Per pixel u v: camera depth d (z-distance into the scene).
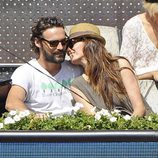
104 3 15.39
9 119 9.36
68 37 12.23
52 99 12.22
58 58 12.15
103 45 12.01
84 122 9.24
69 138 7.88
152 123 9.31
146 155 7.90
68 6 15.41
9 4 15.43
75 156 7.91
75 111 9.84
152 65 13.40
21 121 9.38
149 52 13.45
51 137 7.88
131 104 11.68
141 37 13.49
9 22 15.45
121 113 11.55
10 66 14.70
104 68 11.73
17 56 14.46
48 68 12.29
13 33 15.43
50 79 12.24
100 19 15.41
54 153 7.91
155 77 12.96
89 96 11.63
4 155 7.91
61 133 7.88
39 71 11.97
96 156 7.91
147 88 12.73
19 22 15.44
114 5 15.41
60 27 12.22
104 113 9.50
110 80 11.67
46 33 12.12
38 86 12.18
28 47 15.38
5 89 12.10
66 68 12.45
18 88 12.03
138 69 13.29
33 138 7.89
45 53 12.18
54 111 11.91
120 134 7.87
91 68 11.74
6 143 7.90
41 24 12.20
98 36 12.04
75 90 11.75
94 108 11.24
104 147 7.90
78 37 12.05
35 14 15.41
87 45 11.94
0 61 15.37
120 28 15.38
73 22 15.41
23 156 7.92
